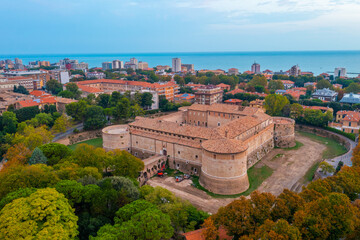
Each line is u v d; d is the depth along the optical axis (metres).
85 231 71.25
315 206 67.00
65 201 71.50
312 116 193.12
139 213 69.44
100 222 72.88
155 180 115.62
